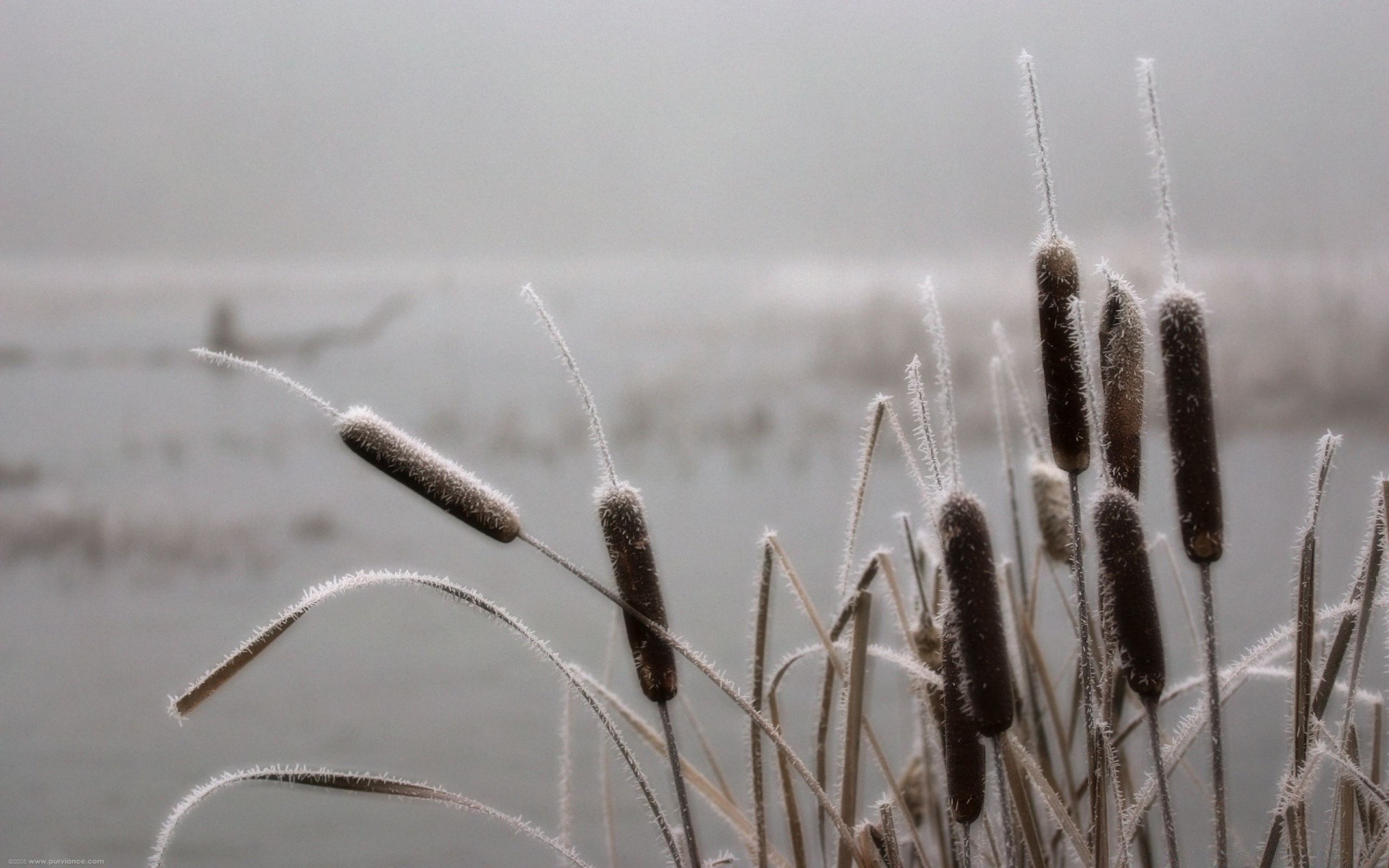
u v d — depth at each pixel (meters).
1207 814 3.59
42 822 5.22
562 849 2.10
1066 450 2.03
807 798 2.81
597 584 2.03
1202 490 1.94
